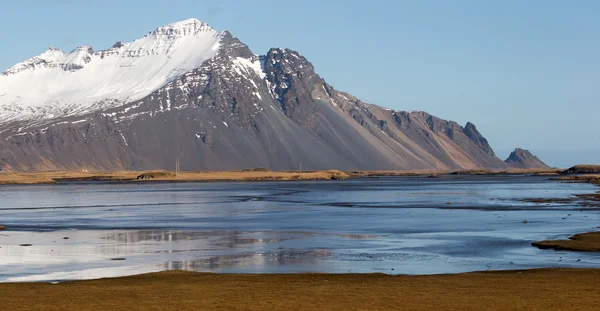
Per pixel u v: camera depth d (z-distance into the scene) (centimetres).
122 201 16825
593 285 4328
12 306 3719
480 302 3775
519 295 3981
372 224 9744
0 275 5347
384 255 6431
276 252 6712
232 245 7344
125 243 7600
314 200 16512
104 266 5828
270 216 11494
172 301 3856
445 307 3644
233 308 3650
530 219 10269
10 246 7344
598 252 6319
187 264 5919
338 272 5394
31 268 5722
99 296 4028
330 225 9656
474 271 5184
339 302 3806
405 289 4234
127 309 3628
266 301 3847
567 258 6000
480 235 8075
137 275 5003
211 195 19650
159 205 15025
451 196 17975
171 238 8106
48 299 3931
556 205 13538
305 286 4397
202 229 9231
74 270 5606
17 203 16288
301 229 9094
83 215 12156
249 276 4931
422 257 6259
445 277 4797
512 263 5775
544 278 4653
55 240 7944
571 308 3584
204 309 3625
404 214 11656
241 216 11556
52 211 13350
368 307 3656
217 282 4616
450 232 8494
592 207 12812
